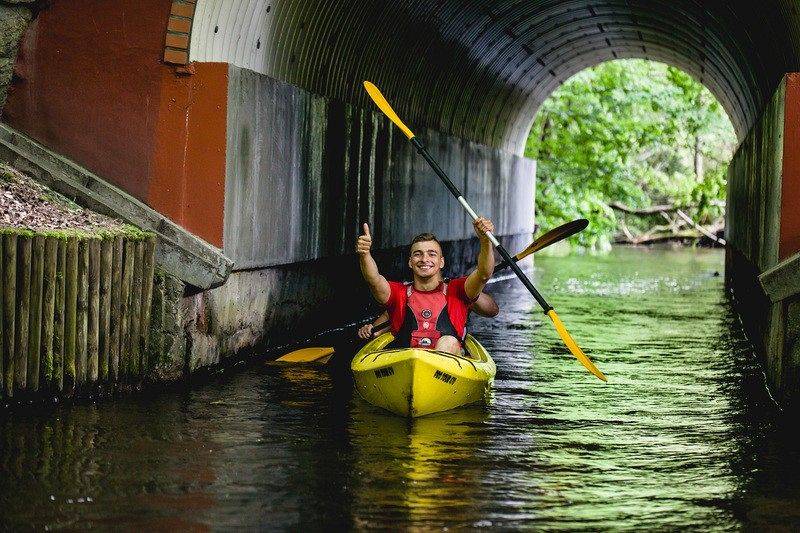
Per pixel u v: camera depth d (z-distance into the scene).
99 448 7.47
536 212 33.97
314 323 13.59
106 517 6.01
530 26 19.95
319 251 12.91
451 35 17.55
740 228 16.80
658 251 36.28
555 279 24.45
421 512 6.24
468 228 21.50
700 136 37.22
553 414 9.16
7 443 7.46
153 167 10.12
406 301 9.48
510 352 12.84
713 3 14.55
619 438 8.30
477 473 7.14
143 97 10.10
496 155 23.91
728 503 6.57
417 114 17.97
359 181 14.33
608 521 6.16
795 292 9.00
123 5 10.08
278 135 11.35
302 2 12.04
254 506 6.28
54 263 8.45
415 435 8.22
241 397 9.45
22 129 10.27
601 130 32.78
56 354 8.63
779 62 12.20
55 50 10.20
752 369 11.80
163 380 9.77
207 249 9.75
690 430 8.63
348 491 6.63
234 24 10.72
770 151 10.62
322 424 8.51
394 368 8.71
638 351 13.13
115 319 9.16
